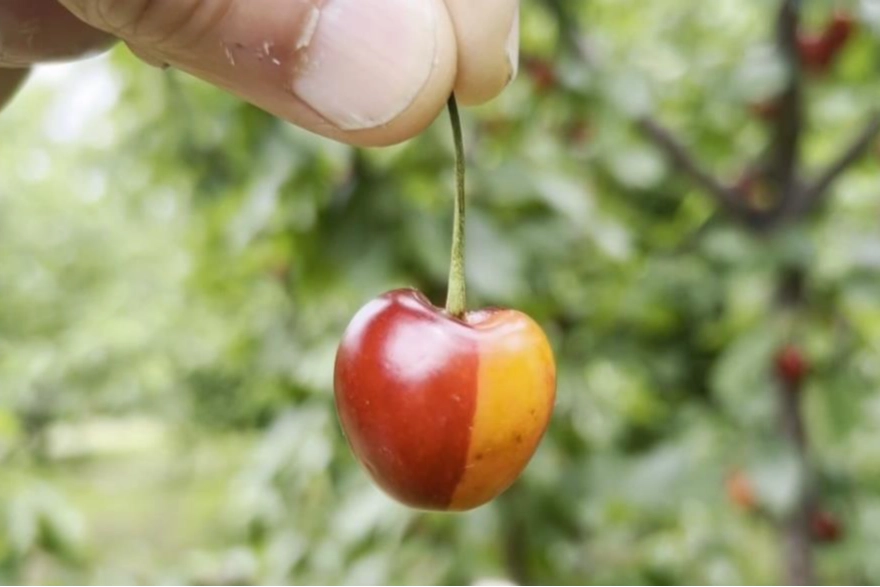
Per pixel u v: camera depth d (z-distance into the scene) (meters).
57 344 1.04
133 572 0.62
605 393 0.56
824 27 0.45
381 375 0.20
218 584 0.60
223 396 0.96
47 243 1.45
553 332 0.49
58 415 0.92
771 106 0.46
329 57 0.20
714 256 0.47
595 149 0.48
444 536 0.47
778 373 0.43
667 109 0.52
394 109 0.20
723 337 0.49
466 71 0.21
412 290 0.21
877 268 0.42
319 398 0.47
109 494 1.34
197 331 0.87
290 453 0.47
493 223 0.36
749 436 0.43
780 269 0.42
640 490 0.44
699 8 0.57
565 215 0.39
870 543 0.46
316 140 0.34
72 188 1.50
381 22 0.20
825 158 0.56
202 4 0.20
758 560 0.58
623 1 0.57
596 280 0.49
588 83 0.41
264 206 0.35
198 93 0.46
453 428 0.20
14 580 0.36
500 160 0.39
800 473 0.41
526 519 0.44
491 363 0.20
